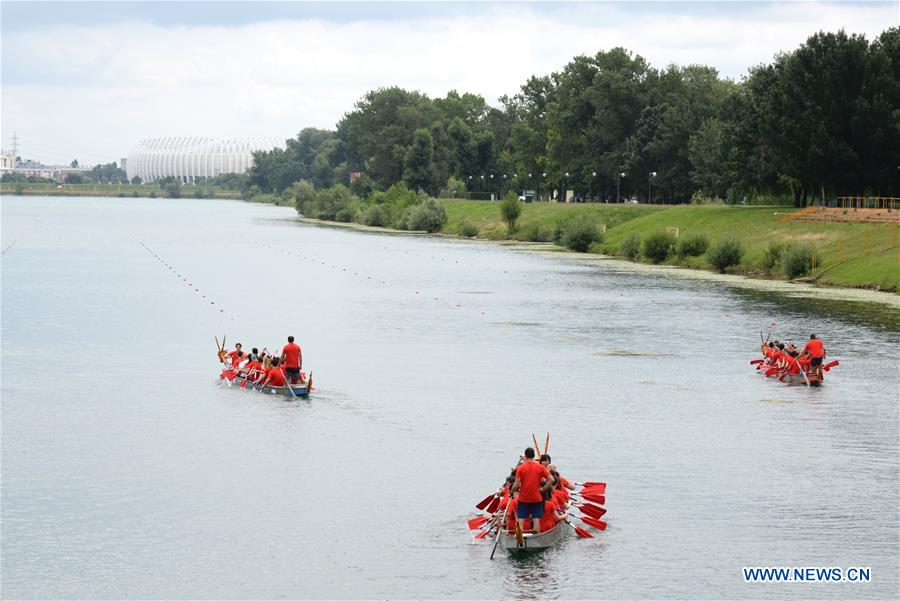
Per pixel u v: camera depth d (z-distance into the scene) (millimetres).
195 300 122250
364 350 86438
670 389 70938
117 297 124375
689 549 41594
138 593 37500
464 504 46438
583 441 56719
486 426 59906
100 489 48250
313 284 142000
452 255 199125
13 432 58000
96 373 75312
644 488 48750
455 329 99500
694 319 106750
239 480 49531
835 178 172125
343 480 49625
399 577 38812
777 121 174625
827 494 48000
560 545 42000
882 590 38000
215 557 40531
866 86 169625
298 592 37656
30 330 96438
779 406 65875
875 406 65875
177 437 57125
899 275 130250
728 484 49312
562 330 99062
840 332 96875
